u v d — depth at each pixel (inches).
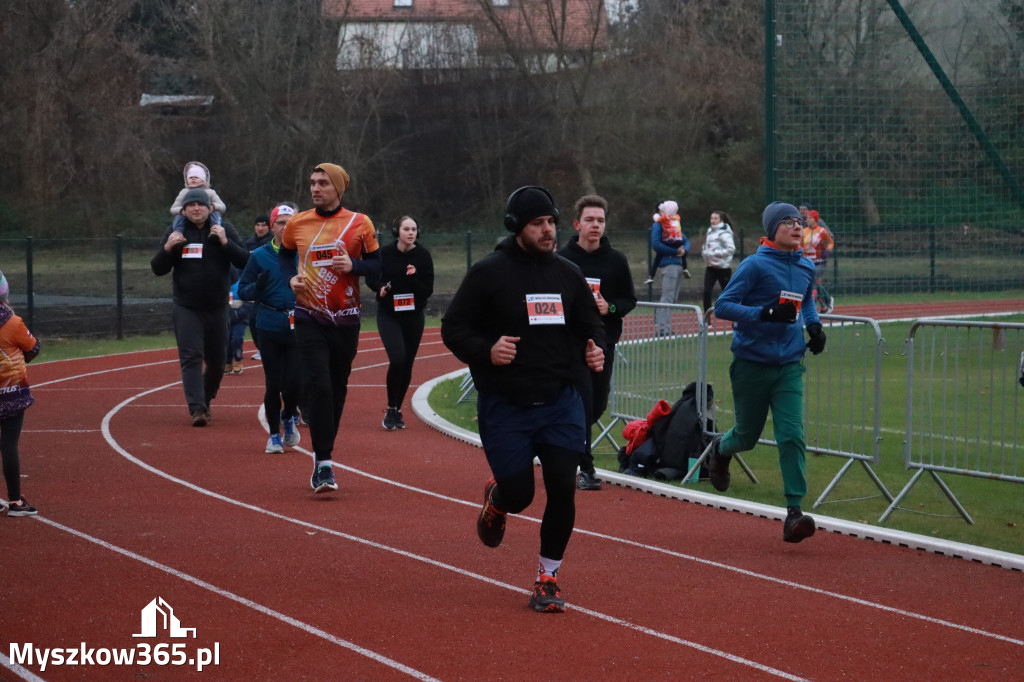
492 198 1972.2
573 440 222.4
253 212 1872.5
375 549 279.0
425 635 210.7
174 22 1836.9
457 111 1962.4
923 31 634.2
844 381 342.6
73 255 1021.2
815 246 738.2
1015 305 906.7
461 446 443.8
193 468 390.9
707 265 832.3
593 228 333.7
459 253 1346.0
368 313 1163.9
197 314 481.7
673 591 244.1
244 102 1854.1
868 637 213.3
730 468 387.9
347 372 349.1
